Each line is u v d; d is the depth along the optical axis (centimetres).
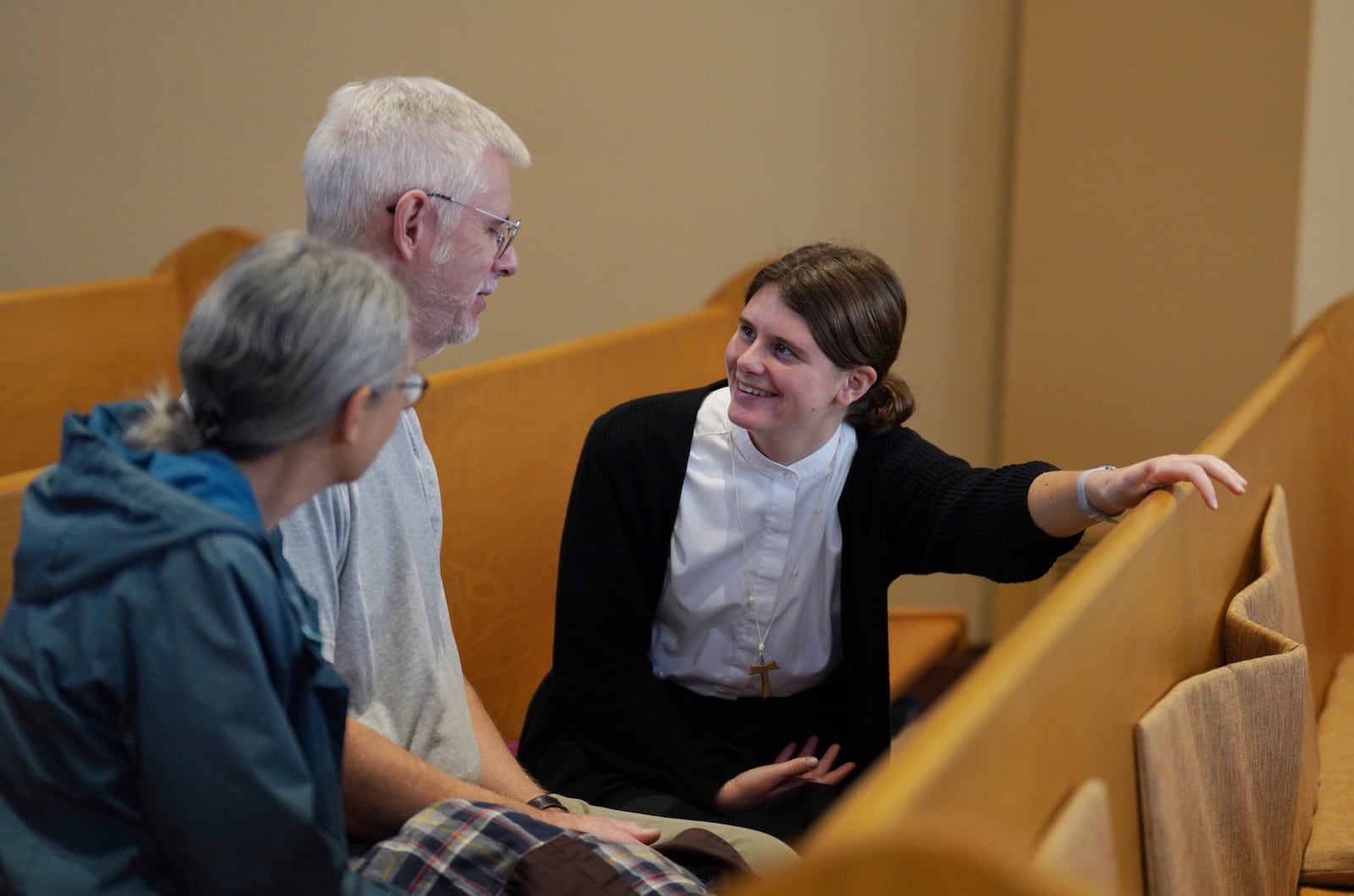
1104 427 451
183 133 537
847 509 239
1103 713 149
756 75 500
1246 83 405
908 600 517
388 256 203
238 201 540
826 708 253
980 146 480
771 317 221
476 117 208
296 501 150
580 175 520
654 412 247
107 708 132
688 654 249
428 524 205
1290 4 394
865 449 242
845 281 220
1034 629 131
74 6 529
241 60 529
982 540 221
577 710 246
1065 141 444
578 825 194
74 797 135
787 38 494
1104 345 446
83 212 546
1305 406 312
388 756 180
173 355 464
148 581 130
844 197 500
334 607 185
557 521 328
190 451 142
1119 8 425
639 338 363
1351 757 262
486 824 174
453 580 287
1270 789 198
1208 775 179
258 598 132
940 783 102
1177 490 194
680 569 242
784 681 248
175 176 541
